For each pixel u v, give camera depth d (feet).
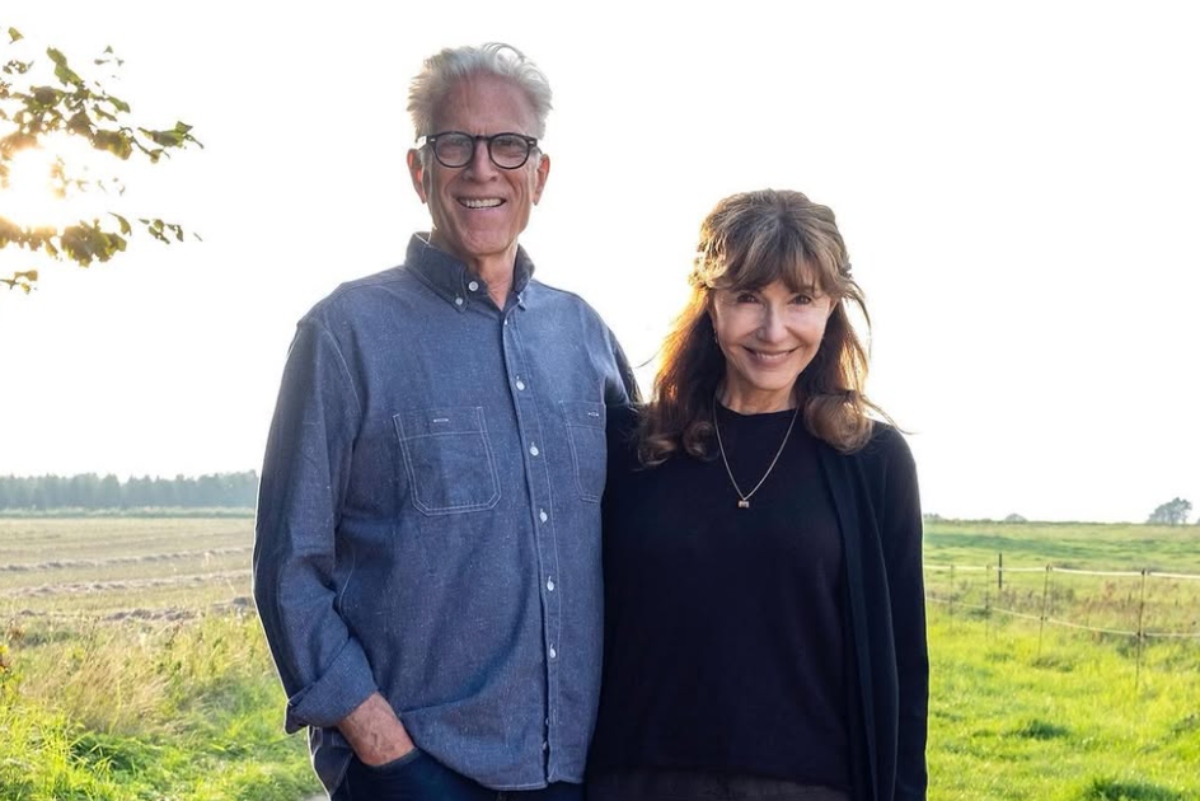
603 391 12.75
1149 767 33.78
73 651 36.50
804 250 11.46
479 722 11.50
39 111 18.43
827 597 11.68
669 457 12.05
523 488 11.76
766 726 11.46
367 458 11.65
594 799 11.93
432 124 12.09
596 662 12.02
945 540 121.70
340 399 11.56
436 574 11.47
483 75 12.02
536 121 12.22
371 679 11.48
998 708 41.75
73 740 30.07
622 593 12.00
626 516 12.09
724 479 11.89
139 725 32.48
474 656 11.51
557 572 11.76
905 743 11.95
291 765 31.50
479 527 11.57
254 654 41.65
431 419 11.63
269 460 11.71
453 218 12.03
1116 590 63.77
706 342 12.21
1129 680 45.60
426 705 11.53
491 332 12.08
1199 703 40.96
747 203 11.78
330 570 11.71
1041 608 61.31
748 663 11.51
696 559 11.66
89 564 108.47
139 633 42.75
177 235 19.57
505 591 11.57
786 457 11.94
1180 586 63.67
